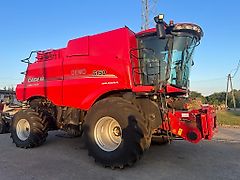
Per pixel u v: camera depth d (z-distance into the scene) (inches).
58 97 297.7
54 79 306.7
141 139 218.2
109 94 262.5
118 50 255.4
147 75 256.4
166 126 237.5
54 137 376.2
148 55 256.8
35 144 308.8
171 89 245.0
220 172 221.8
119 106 227.1
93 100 261.1
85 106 267.4
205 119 221.6
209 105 274.4
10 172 218.2
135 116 220.7
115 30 261.0
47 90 312.8
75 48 291.3
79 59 282.2
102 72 259.1
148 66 256.7
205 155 281.0
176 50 254.4
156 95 246.8
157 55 253.8
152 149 302.7
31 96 336.8
